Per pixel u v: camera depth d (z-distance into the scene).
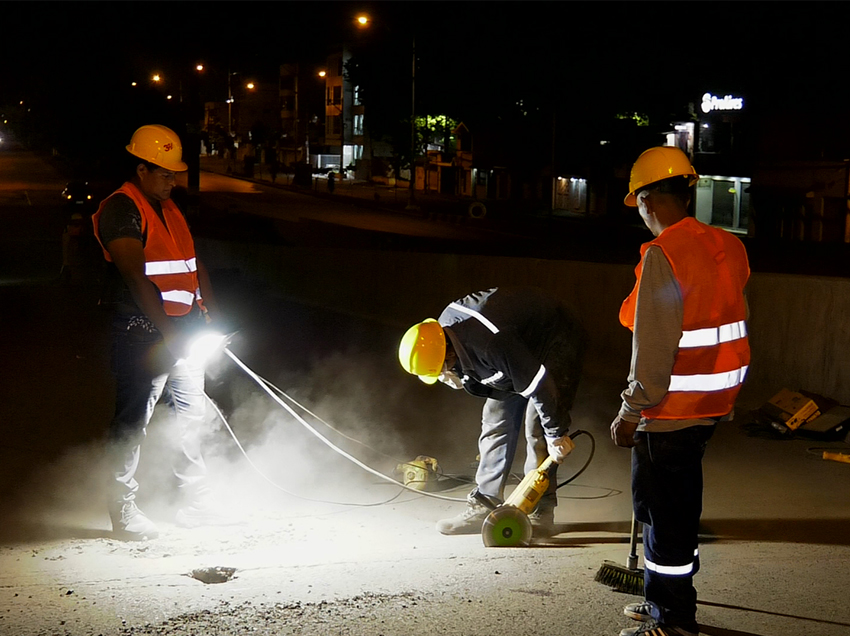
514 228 48.94
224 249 22.39
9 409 9.05
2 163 101.06
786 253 37.53
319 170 97.31
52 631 3.84
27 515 5.89
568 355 5.34
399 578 4.57
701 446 3.66
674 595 3.69
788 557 4.87
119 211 5.27
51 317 16.12
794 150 44.81
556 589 4.37
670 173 3.73
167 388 5.80
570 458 7.39
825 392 8.45
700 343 3.56
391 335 13.80
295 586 4.46
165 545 5.31
